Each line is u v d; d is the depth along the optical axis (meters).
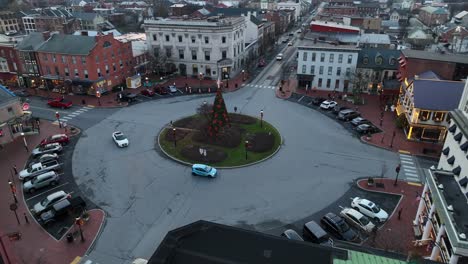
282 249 17.19
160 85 77.81
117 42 74.69
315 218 35.91
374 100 70.19
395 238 32.72
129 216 35.84
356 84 69.62
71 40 71.44
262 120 59.69
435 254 27.78
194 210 36.84
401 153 49.19
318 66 74.31
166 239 17.64
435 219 29.50
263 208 37.31
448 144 35.72
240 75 86.25
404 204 38.03
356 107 65.12
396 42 93.38
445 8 190.38
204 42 80.94
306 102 68.88
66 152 48.66
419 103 50.62
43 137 53.25
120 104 66.38
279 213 36.56
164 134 53.91
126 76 79.25
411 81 55.31
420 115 51.06
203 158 46.62
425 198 32.84
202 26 79.50
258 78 84.31
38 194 39.31
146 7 190.25
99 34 72.06
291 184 41.66
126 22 162.12
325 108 64.69
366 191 40.41
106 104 66.44
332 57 72.81
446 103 50.22
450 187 30.52
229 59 81.75
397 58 71.44
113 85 75.19
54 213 34.69
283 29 147.75
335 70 73.81
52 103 64.56
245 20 94.81
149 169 44.53
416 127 52.31
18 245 31.70
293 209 37.25
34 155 47.28
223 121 50.62
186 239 17.73
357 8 179.12
